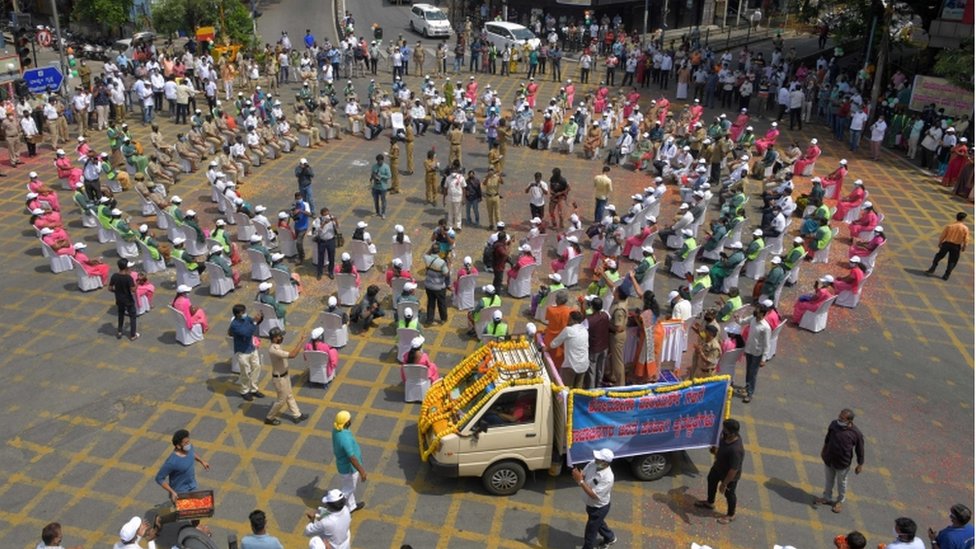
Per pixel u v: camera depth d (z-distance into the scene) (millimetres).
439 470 12266
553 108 30094
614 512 12281
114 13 42719
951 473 13469
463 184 22438
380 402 14820
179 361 15945
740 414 14844
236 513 12070
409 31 51656
